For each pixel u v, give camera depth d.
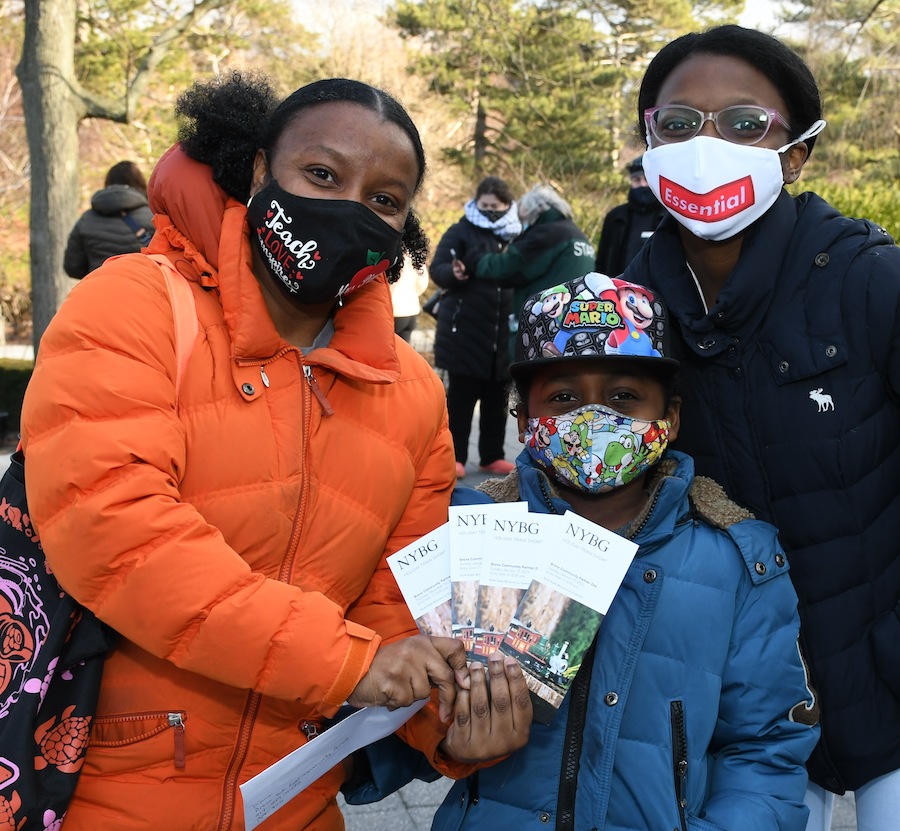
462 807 1.87
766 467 1.94
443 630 1.71
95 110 8.34
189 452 1.55
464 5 28.61
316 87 1.68
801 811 1.79
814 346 1.85
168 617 1.42
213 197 1.68
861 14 15.15
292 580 1.64
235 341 1.59
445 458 1.91
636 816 1.76
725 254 1.98
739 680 1.82
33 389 1.49
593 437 1.88
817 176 15.48
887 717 1.90
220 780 1.62
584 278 1.98
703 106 1.93
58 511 1.43
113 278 1.57
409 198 1.71
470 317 6.46
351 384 1.74
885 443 1.86
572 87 28.33
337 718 1.70
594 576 1.69
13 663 1.52
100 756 1.58
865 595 1.88
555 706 1.66
